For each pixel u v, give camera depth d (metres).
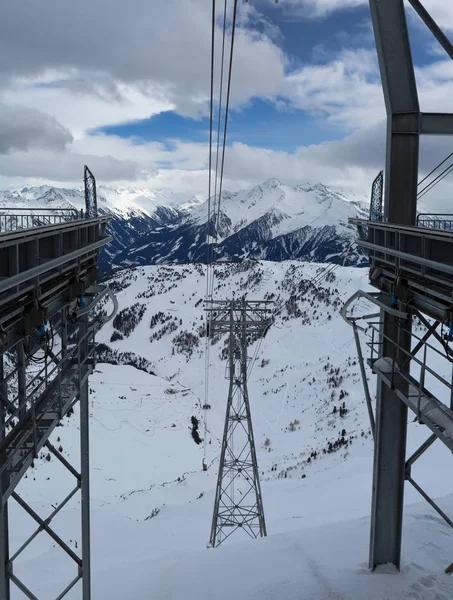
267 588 12.23
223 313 32.88
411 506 20.52
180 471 125.88
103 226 13.07
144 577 15.87
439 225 12.56
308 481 60.88
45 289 8.82
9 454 8.05
